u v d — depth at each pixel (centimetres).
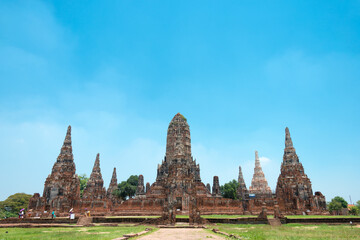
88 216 5288
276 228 3766
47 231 3559
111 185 12131
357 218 4609
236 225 4281
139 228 3803
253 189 14062
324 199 8981
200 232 3278
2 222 5009
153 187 9019
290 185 8762
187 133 10338
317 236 2802
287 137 9756
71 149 9031
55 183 8031
